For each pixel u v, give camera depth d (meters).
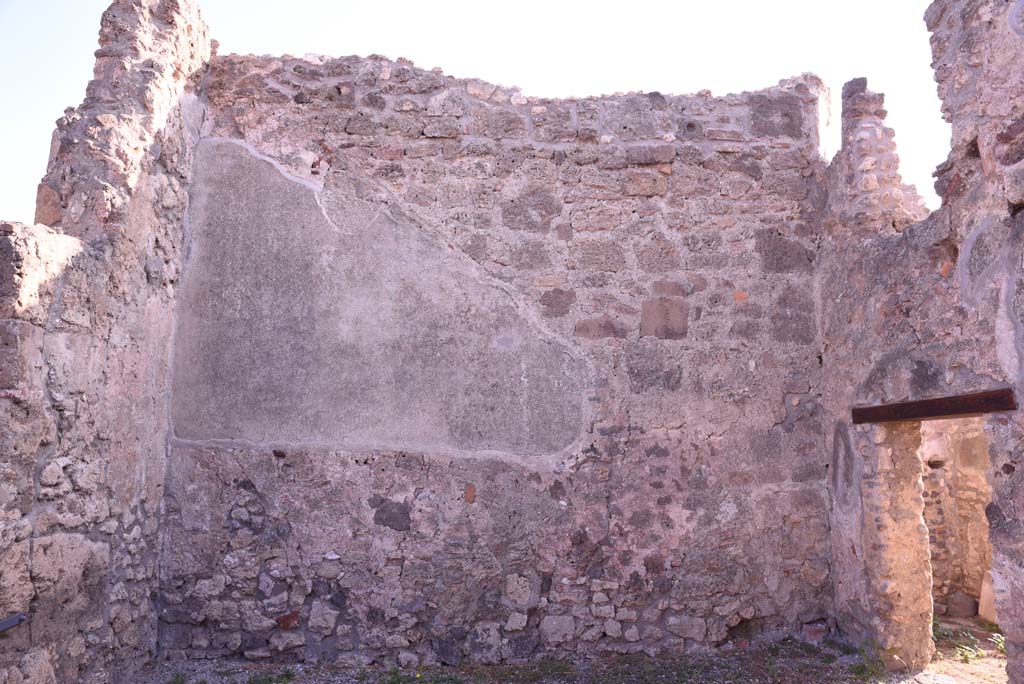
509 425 4.50
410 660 4.25
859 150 4.42
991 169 2.87
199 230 4.47
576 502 4.48
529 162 4.72
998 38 2.79
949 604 5.50
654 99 4.88
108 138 3.78
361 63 4.73
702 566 4.53
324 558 4.30
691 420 4.62
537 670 4.19
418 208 4.60
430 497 4.39
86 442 3.47
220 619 4.22
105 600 3.65
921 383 3.67
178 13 4.33
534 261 4.65
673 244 4.75
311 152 4.58
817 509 4.66
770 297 4.78
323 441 4.37
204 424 4.34
